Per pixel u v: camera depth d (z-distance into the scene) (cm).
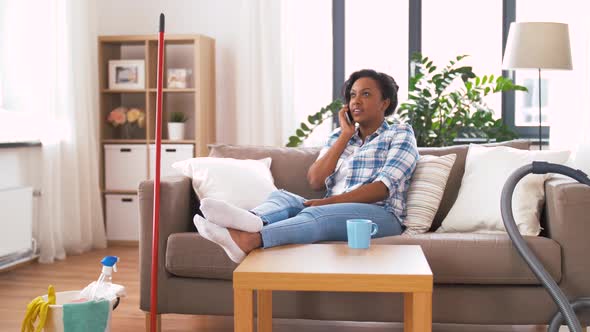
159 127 250
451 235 258
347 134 304
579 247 249
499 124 433
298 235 237
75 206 461
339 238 257
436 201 286
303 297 260
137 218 496
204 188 292
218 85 522
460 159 305
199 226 218
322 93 502
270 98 499
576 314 243
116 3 530
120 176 498
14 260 412
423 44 506
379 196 279
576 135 458
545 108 498
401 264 202
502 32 496
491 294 252
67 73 454
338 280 192
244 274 195
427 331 191
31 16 433
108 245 498
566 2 479
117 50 520
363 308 258
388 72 510
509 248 248
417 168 294
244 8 502
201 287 267
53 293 225
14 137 431
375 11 509
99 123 498
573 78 458
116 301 239
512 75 498
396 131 293
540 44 394
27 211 411
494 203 276
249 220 222
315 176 303
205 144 495
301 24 499
